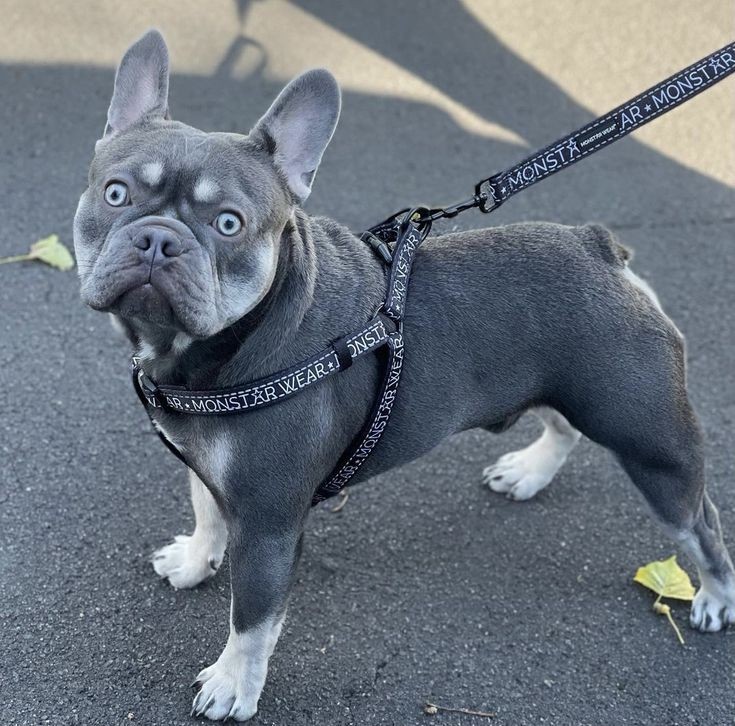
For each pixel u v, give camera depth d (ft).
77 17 5.54
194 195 2.26
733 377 4.04
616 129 2.80
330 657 2.90
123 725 2.65
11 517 3.17
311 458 2.52
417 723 2.74
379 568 3.19
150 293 2.19
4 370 3.67
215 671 2.72
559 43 5.95
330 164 4.88
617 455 2.84
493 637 3.01
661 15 6.26
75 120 4.91
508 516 3.43
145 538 3.19
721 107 5.66
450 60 5.71
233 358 2.41
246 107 5.07
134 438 3.50
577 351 2.69
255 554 2.53
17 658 2.78
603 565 3.29
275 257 2.36
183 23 5.61
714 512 3.04
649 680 2.92
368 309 2.56
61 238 4.27
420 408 2.65
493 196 2.81
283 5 5.89
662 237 4.74
